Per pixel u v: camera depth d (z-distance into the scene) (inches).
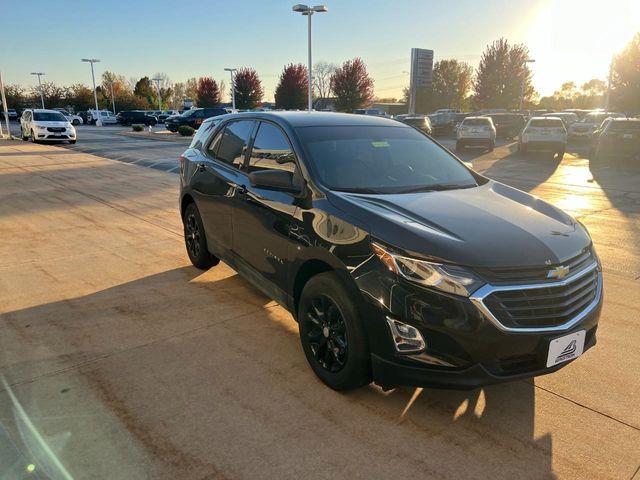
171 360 140.1
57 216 316.5
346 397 123.8
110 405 118.8
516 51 2349.9
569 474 99.2
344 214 120.6
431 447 106.4
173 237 268.8
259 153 163.6
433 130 1440.7
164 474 97.3
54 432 108.9
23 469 97.8
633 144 660.1
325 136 152.2
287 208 138.2
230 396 123.4
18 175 500.1
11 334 154.0
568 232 121.6
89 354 142.6
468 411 119.2
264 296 186.9
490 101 2409.0
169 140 1080.8
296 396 123.8
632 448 107.0
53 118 994.1
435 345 103.0
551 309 105.4
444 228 113.3
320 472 98.7
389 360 108.6
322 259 122.1
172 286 196.1
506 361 104.6
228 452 103.8
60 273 209.0
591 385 130.6
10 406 117.9
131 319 165.6
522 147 832.9
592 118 1178.6
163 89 3730.3
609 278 212.4
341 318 119.6
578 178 547.2
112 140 1082.7
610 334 158.9
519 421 115.6
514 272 104.1
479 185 154.5
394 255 106.6
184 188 211.2
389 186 140.9
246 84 2429.9
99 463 100.0
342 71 2187.5
